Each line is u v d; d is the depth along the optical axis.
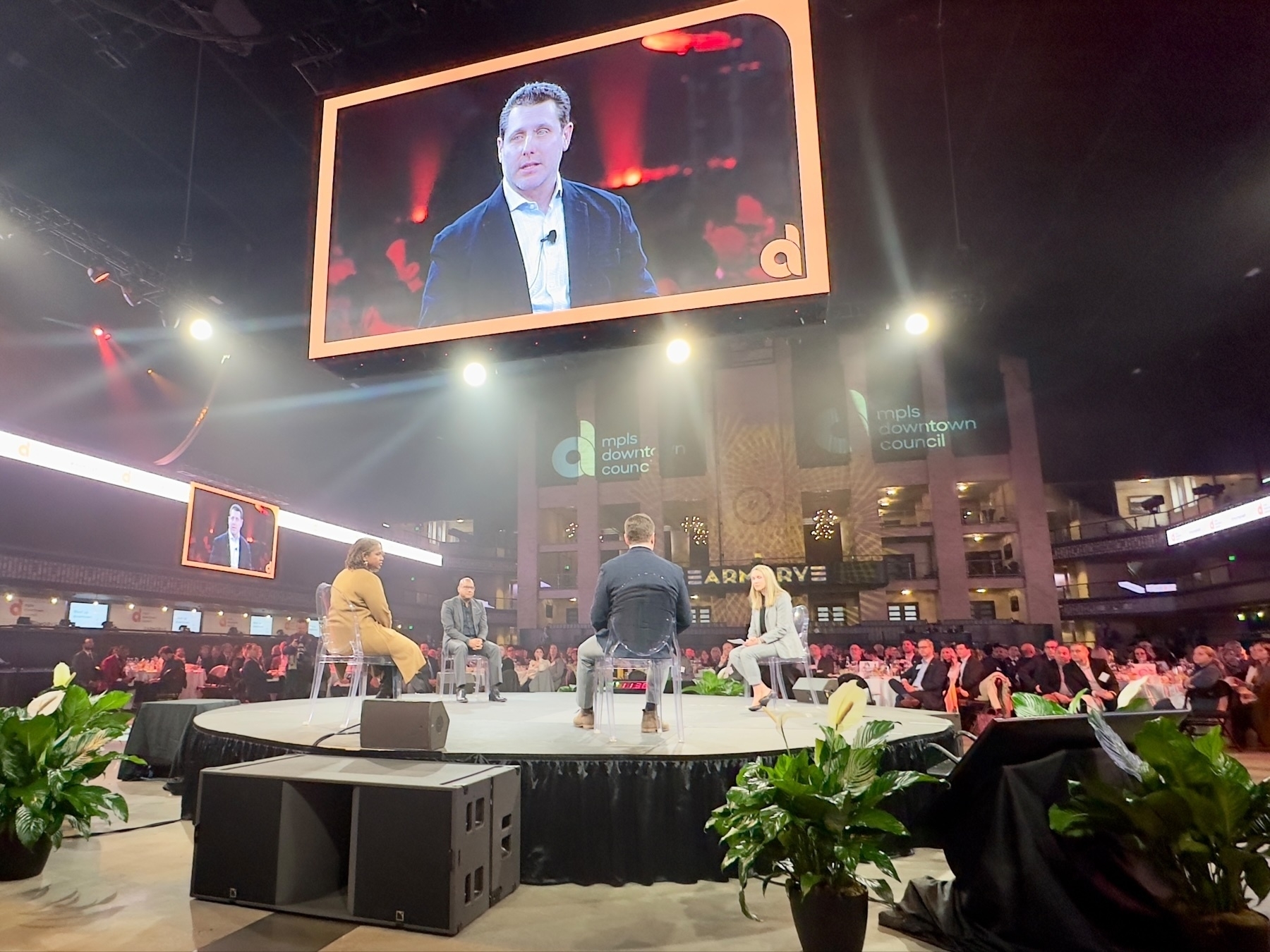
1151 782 1.96
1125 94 6.73
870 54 6.32
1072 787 2.11
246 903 2.43
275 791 2.48
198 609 17.56
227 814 2.53
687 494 22.64
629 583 3.38
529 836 2.72
